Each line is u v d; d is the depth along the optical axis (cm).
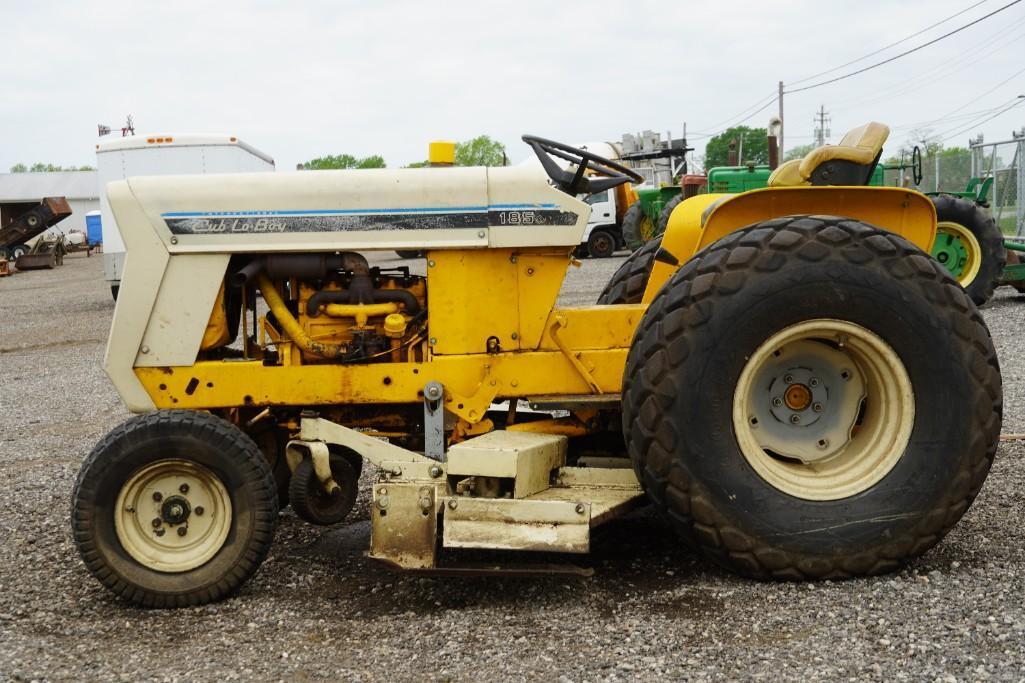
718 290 367
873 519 369
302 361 434
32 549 471
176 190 418
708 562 404
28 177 6800
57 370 1211
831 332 375
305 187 418
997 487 494
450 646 333
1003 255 1166
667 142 2723
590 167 470
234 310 442
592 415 439
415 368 423
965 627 321
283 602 389
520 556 412
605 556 418
